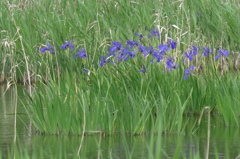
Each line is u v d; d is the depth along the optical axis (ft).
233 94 42.19
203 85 45.85
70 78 47.75
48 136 36.11
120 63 46.83
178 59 47.62
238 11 59.06
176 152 24.44
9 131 37.45
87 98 40.24
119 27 55.88
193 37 55.77
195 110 44.24
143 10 58.54
